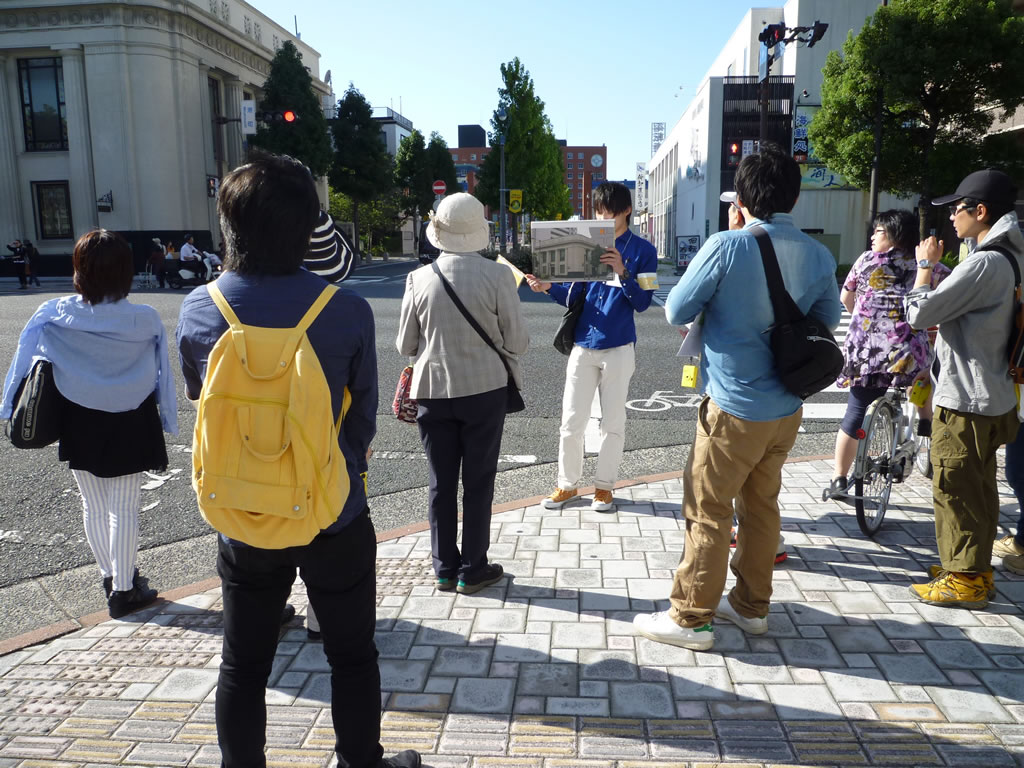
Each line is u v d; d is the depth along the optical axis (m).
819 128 23.88
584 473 5.76
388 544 4.28
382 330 13.41
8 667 3.05
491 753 2.48
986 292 3.24
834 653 3.07
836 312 2.95
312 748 2.52
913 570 3.86
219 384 1.80
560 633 3.27
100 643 3.25
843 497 4.25
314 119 38.09
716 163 37.72
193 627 3.40
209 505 1.80
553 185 51.28
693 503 3.08
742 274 2.78
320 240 3.00
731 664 3.00
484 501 3.60
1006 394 3.30
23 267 26.41
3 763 2.46
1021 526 3.93
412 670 2.99
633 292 4.35
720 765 2.41
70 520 4.87
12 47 31.83
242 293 1.91
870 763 2.41
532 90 43.75
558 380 9.18
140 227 32.88
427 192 65.06
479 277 3.44
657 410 7.77
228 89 38.91
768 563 3.17
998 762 2.41
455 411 3.51
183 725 2.67
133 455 3.39
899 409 4.38
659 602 3.54
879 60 21.73
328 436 1.86
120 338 3.30
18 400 3.28
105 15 31.44
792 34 18.16
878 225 4.29
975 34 21.06
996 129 26.12
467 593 3.63
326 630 2.12
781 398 2.86
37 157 33.34
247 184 1.89
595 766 2.41
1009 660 3.01
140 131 32.50
